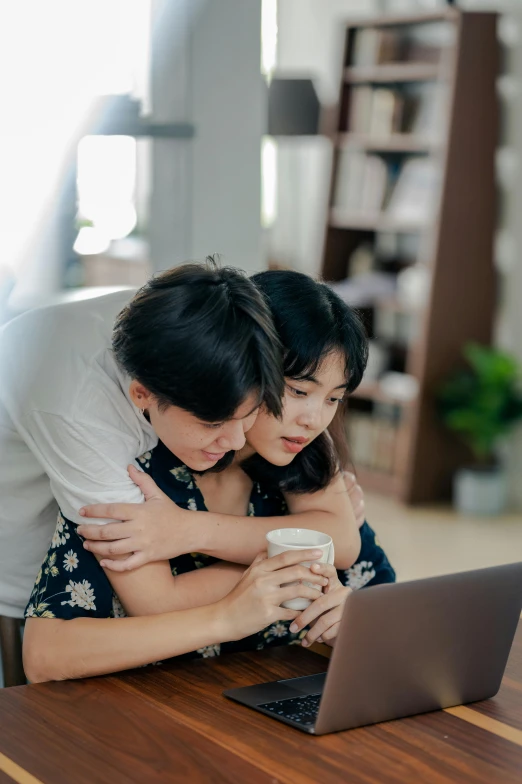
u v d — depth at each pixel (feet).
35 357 4.86
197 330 3.95
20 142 10.66
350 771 3.74
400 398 16.79
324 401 4.63
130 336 4.09
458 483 16.24
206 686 4.47
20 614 5.40
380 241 18.43
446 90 15.70
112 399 4.70
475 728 4.16
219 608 4.53
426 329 16.01
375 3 18.69
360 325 4.64
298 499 5.30
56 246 10.99
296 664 4.79
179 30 11.02
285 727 4.08
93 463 4.64
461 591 4.18
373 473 17.16
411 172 17.19
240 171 11.60
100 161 11.03
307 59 20.31
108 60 10.77
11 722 4.07
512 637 4.44
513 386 15.72
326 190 18.25
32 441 4.81
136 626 4.50
